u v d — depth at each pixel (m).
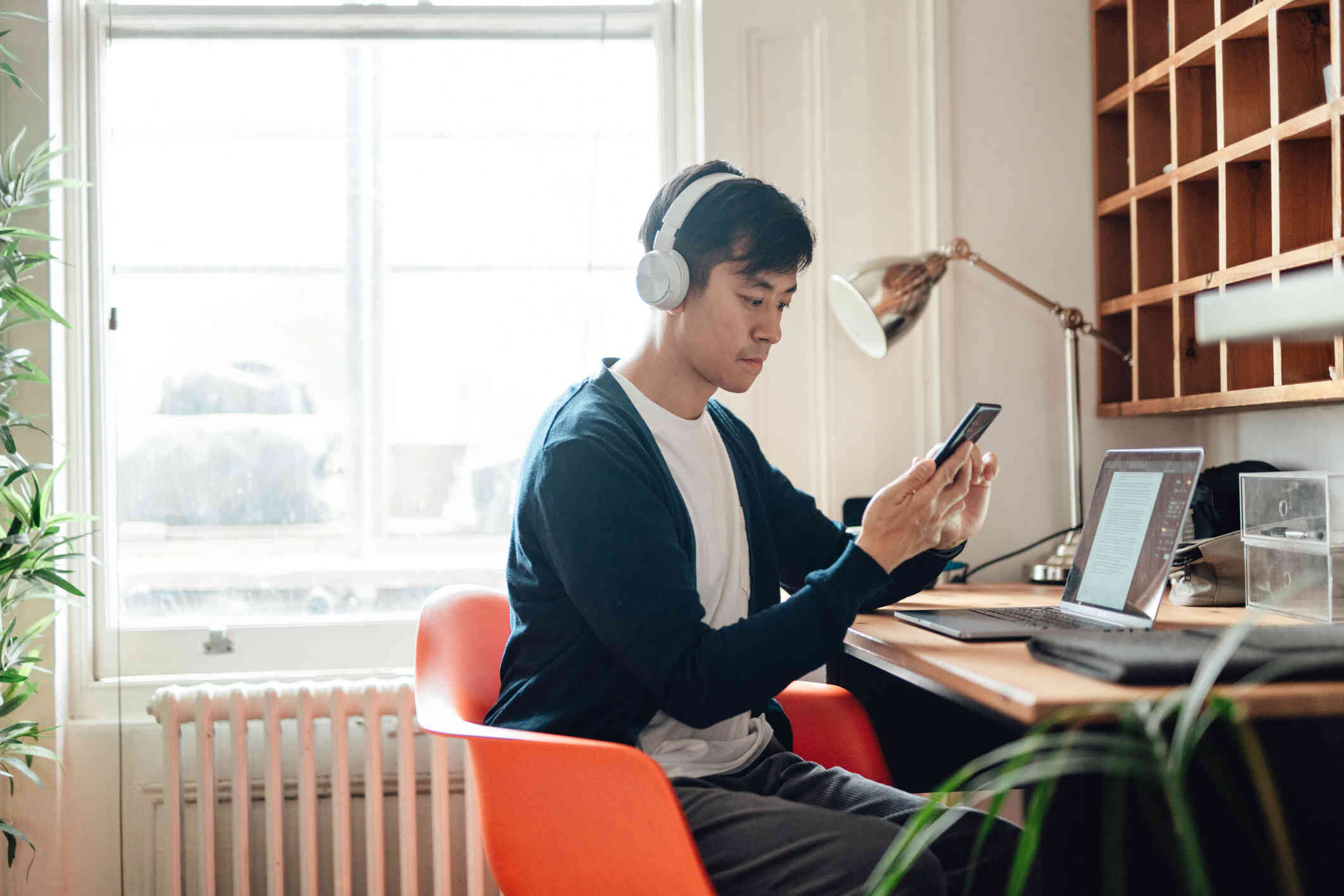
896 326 1.86
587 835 1.08
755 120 2.10
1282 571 1.34
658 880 1.04
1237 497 1.75
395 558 2.18
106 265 2.08
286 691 1.90
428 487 2.19
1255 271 1.63
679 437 1.32
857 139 2.10
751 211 1.23
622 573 1.10
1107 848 0.85
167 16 2.11
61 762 1.90
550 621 1.22
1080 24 2.13
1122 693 0.83
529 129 2.22
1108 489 1.43
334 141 2.18
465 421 2.20
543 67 2.22
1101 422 2.12
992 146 2.12
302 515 2.16
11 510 1.86
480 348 2.21
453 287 2.20
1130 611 1.26
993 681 0.90
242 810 1.87
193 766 1.98
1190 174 1.81
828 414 2.08
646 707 1.20
